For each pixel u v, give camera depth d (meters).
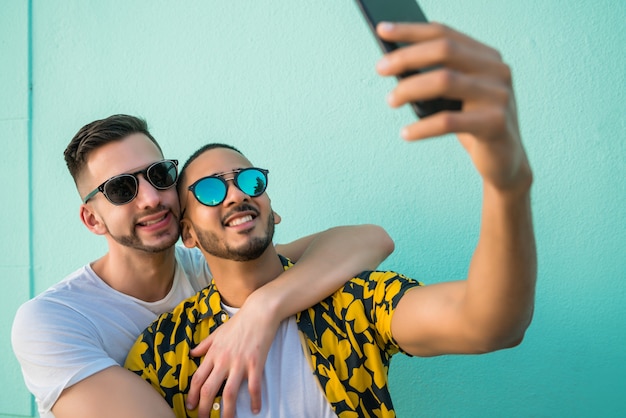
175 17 1.35
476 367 1.20
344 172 1.26
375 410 0.91
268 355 0.94
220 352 0.91
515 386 1.18
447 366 1.21
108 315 1.01
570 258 1.16
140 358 0.97
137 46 1.37
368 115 1.24
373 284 0.94
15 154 1.42
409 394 1.23
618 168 1.14
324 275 0.96
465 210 1.20
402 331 0.86
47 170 1.40
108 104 1.38
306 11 1.28
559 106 1.16
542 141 1.17
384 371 0.92
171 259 1.07
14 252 1.42
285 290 0.94
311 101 1.28
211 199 0.94
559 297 1.16
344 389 0.90
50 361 0.92
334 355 0.92
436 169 1.21
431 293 0.83
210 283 1.11
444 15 1.21
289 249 1.12
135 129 1.04
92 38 1.39
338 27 1.26
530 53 1.17
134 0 1.38
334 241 1.04
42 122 1.41
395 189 1.23
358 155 1.25
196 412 0.92
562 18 1.16
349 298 0.95
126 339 1.01
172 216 0.99
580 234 1.15
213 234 0.94
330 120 1.27
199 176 0.97
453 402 1.21
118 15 1.38
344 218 1.26
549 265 1.17
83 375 0.90
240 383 0.89
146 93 1.37
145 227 0.98
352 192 1.26
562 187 1.16
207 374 0.91
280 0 1.29
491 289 0.63
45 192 1.40
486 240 0.60
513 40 1.18
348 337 0.93
